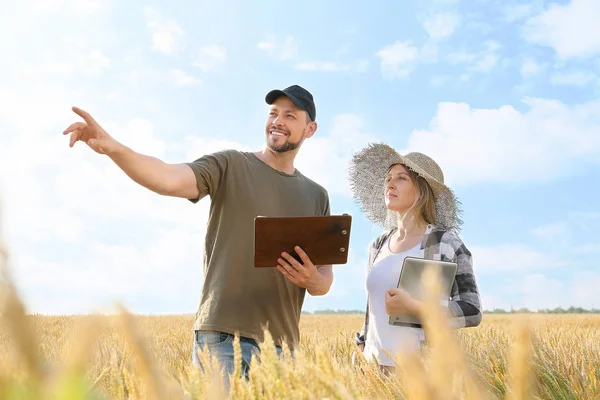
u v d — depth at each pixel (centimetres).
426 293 36
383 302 317
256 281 397
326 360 71
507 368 163
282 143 436
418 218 345
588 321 1538
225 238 407
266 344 83
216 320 383
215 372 80
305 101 446
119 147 313
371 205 429
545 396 175
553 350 258
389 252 346
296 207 436
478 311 298
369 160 415
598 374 213
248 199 413
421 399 36
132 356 65
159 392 35
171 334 548
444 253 313
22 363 25
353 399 66
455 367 37
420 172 335
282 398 78
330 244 360
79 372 27
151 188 346
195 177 386
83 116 295
